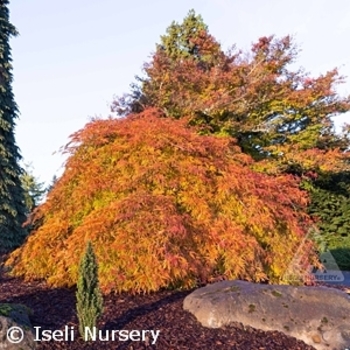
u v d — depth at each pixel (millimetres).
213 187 5562
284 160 11391
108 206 5141
